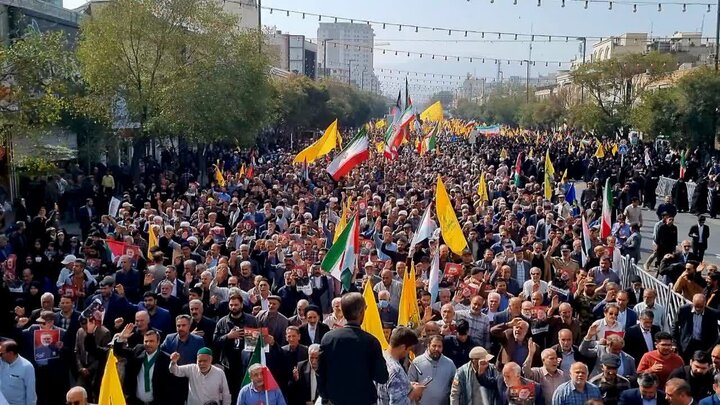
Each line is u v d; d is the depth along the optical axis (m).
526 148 54.88
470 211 19.88
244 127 34.31
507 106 115.75
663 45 86.06
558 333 9.16
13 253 15.18
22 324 10.27
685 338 10.43
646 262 19.92
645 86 56.69
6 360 8.48
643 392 7.45
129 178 30.34
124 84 30.28
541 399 8.17
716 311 10.34
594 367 8.75
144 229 17.77
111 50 29.42
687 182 33.84
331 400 5.82
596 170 39.12
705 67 44.00
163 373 8.67
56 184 25.34
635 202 20.38
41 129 19.91
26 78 19.17
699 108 41.81
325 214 19.30
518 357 8.95
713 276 11.33
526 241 15.04
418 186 26.02
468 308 10.88
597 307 10.95
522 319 9.16
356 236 11.68
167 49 30.83
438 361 8.20
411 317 10.05
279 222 19.09
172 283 11.59
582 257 15.56
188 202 22.42
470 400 7.78
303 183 27.22
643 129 45.09
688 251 14.96
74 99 23.25
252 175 30.28
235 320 9.82
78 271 12.64
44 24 30.20
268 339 9.15
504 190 25.69
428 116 39.41
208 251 14.64
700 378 8.18
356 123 103.06
